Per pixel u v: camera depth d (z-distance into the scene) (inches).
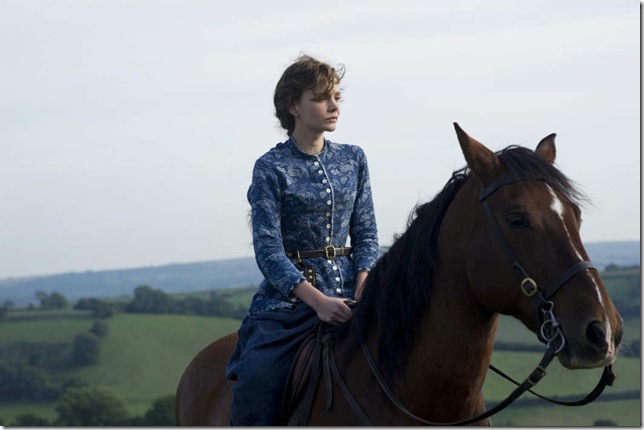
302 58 177.8
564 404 146.1
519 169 144.9
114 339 1715.1
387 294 155.9
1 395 1433.3
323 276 173.2
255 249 168.9
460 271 148.1
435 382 149.6
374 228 181.2
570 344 134.2
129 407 1346.0
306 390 162.9
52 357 1649.9
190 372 211.5
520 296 140.3
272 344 168.4
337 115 176.4
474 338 148.0
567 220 140.5
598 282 135.8
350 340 161.0
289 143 177.6
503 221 142.3
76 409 1262.3
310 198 172.6
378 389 154.3
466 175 154.7
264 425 165.8
